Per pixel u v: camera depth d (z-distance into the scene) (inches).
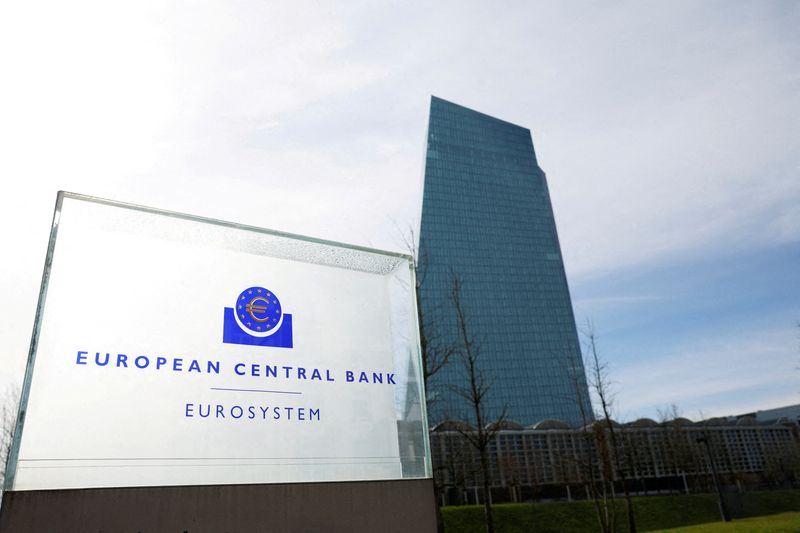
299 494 139.7
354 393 161.3
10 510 111.6
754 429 2454.5
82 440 123.6
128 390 132.2
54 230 136.9
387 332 174.6
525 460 1769.2
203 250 154.2
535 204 5748.0
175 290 146.6
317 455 149.3
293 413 150.4
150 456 129.3
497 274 5123.0
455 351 857.5
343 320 168.4
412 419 167.5
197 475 132.6
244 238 161.5
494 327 4830.2
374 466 156.0
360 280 176.4
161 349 139.4
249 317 153.9
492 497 1593.3
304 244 170.7
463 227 5246.1
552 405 4576.8
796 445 2031.3
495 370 4635.8
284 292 162.1
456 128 5767.7
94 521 117.2
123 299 139.3
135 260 144.1
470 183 5541.3
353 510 145.3
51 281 132.6
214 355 145.3
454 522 1127.0
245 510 132.3
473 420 1524.4
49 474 118.3
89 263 138.4
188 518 125.6
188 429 135.6
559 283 5324.8
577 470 1330.0
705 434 1664.6
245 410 144.2
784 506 1413.6
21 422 119.3
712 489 1699.1
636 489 1780.3
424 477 161.3
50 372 125.6
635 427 1812.3
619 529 1210.6
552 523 1177.4
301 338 159.8
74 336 130.8
